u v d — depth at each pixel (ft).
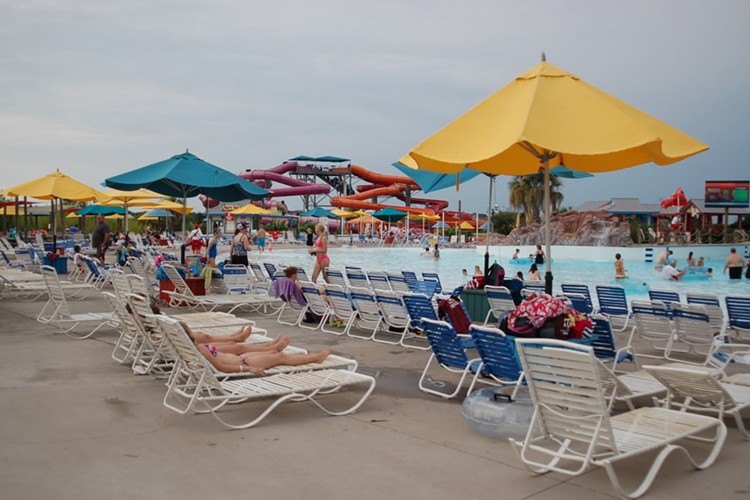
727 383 19.51
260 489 13.73
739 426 17.26
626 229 136.87
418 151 21.30
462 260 120.06
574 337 19.22
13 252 67.62
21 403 20.08
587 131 19.63
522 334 19.03
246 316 40.42
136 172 44.24
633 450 13.48
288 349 23.66
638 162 25.81
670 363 27.22
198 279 43.42
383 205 221.05
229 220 177.06
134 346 25.44
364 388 22.77
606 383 17.29
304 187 250.37
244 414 19.29
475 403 18.11
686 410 19.45
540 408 14.46
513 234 153.69
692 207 179.11
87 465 14.96
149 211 159.53
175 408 19.38
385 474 14.65
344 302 33.60
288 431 17.74
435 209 268.82
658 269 91.15
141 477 14.29
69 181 67.77
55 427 17.76
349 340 32.48
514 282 36.50
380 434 17.56
